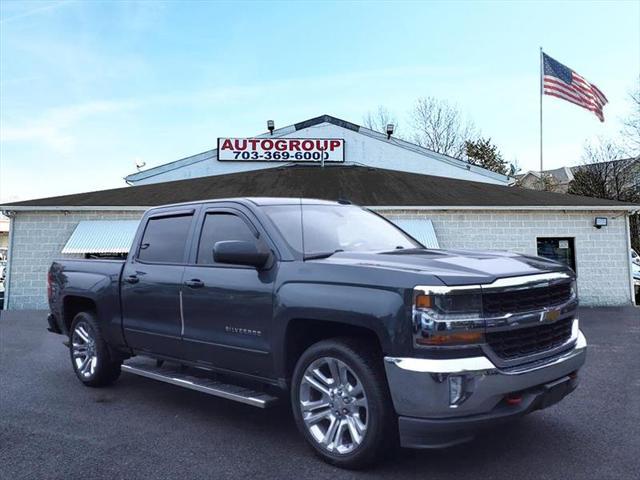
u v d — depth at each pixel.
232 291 4.38
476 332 3.33
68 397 5.78
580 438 4.32
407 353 3.34
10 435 4.56
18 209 15.60
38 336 10.22
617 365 7.17
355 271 3.69
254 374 4.33
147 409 5.32
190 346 4.77
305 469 3.78
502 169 46.69
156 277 5.13
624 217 15.53
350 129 22.59
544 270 3.88
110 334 5.80
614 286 15.46
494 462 3.84
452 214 15.51
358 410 3.69
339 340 3.80
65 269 6.51
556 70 23.70
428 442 3.33
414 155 22.59
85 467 3.87
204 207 5.02
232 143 22.27
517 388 3.41
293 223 4.50
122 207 15.62
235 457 4.03
